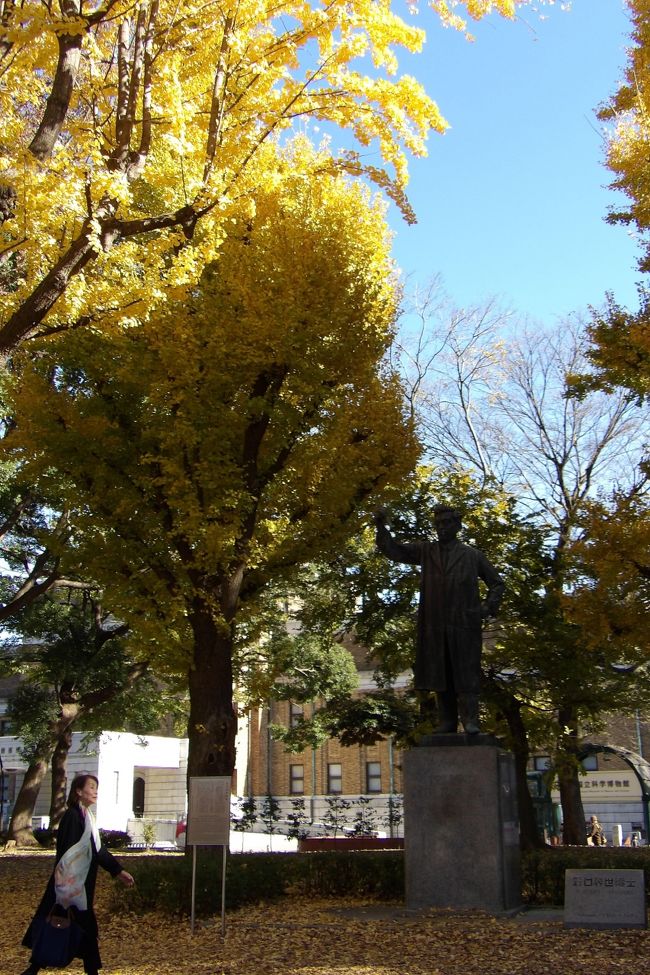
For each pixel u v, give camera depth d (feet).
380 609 60.75
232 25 32.71
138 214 38.96
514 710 58.29
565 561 55.01
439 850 32.40
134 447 44.11
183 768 138.92
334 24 33.24
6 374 46.32
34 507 70.90
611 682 63.16
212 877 35.32
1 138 28.71
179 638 46.47
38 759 89.86
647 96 45.98
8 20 28.63
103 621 82.17
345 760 147.13
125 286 32.50
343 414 44.45
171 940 30.55
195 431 41.34
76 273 28.66
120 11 31.91
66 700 82.38
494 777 32.50
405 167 36.60
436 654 35.24
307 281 42.86
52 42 29.99
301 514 45.83
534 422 85.87
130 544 44.14
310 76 34.32
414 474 53.62
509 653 55.47
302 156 44.37
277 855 41.22
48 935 20.85
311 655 90.33
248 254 43.27
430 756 33.17
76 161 30.45
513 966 23.73
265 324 41.29
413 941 27.58
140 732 123.03
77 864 21.35
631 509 46.19
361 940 28.22
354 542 60.18
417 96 34.83
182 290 33.96
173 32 33.60
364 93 34.53
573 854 39.27
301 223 45.03
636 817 127.54
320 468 43.62
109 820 125.29
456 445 87.97
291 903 37.63
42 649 84.28
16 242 30.01
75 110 38.93
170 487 42.01
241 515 42.45
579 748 66.08
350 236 48.06
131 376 42.22
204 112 33.91
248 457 44.57
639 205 44.70
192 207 32.58
